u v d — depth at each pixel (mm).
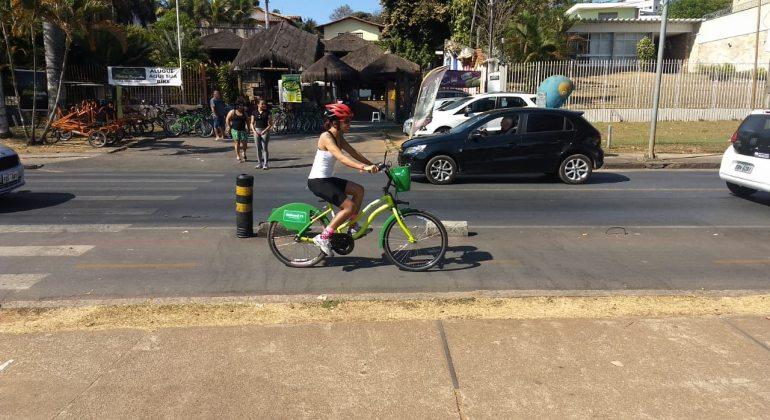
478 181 12781
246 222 7789
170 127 22969
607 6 42938
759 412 3512
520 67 25000
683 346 4355
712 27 37938
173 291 5820
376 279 6191
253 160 16766
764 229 8430
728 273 6430
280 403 3604
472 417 3459
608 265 6699
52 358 4188
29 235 7941
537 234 8094
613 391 3740
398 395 3695
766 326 4715
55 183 12547
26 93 23953
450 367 4047
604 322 4797
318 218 6391
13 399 3646
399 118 30375
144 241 7652
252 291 5836
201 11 50906
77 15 18406
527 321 4820
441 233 6438
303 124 24781
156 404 3592
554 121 12352
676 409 3541
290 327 4703
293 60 25188
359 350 4301
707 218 9148
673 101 26219
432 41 42125
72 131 19578
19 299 5578
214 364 4094
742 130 10391
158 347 4352
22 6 17312
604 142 19953
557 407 3561
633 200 10625
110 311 5148
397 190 6273
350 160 5902
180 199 10648
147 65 27859
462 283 6078
